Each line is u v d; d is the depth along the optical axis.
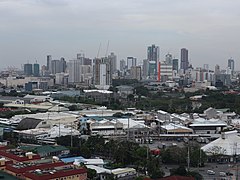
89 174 155.62
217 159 199.62
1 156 157.50
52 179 129.62
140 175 165.62
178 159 189.50
